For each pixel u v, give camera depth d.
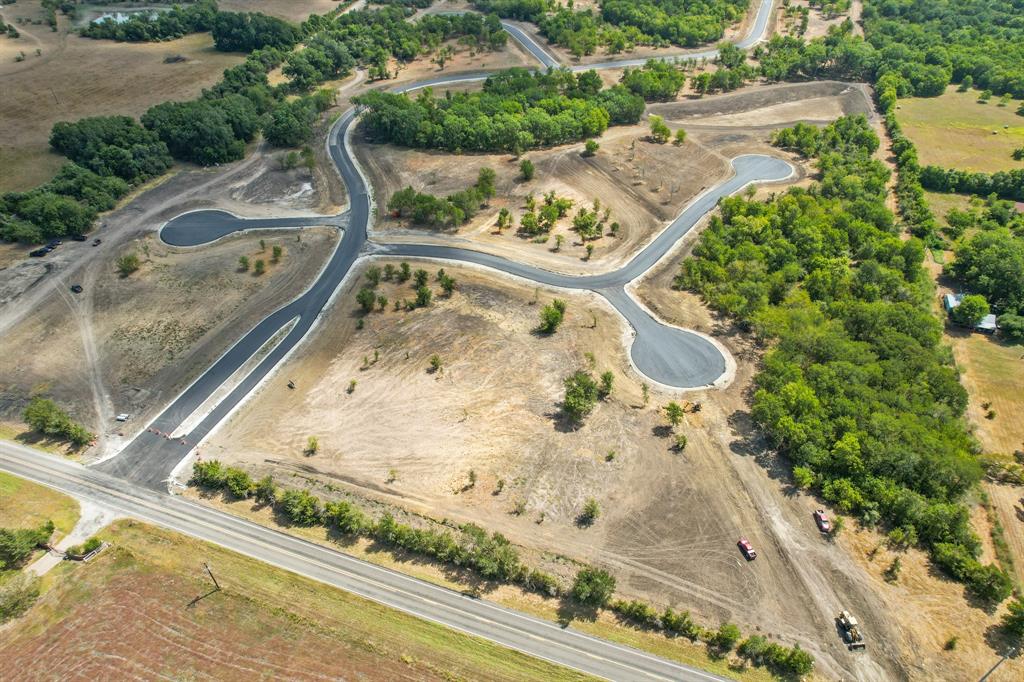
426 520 90.62
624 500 93.50
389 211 168.00
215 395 112.75
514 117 195.75
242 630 77.06
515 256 150.00
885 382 104.69
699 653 75.19
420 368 117.94
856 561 84.50
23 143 189.88
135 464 100.00
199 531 89.50
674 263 147.75
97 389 113.81
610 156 193.88
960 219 159.50
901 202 169.12
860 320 118.94
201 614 78.81
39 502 93.50
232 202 171.75
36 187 167.12
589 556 85.88
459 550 84.25
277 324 129.50
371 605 80.06
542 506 92.69
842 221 151.62
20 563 85.06
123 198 172.50
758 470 97.81
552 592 81.25
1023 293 133.00
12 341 123.94
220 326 128.88
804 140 195.88
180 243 154.38
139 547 87.25
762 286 130.88
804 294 129.75
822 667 73.50
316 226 161.75
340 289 139.62
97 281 140.50
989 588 78.88
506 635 76.94
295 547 87.44
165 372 117.56
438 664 73.81
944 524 85.06
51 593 81.19
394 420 107.38
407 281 141.62
